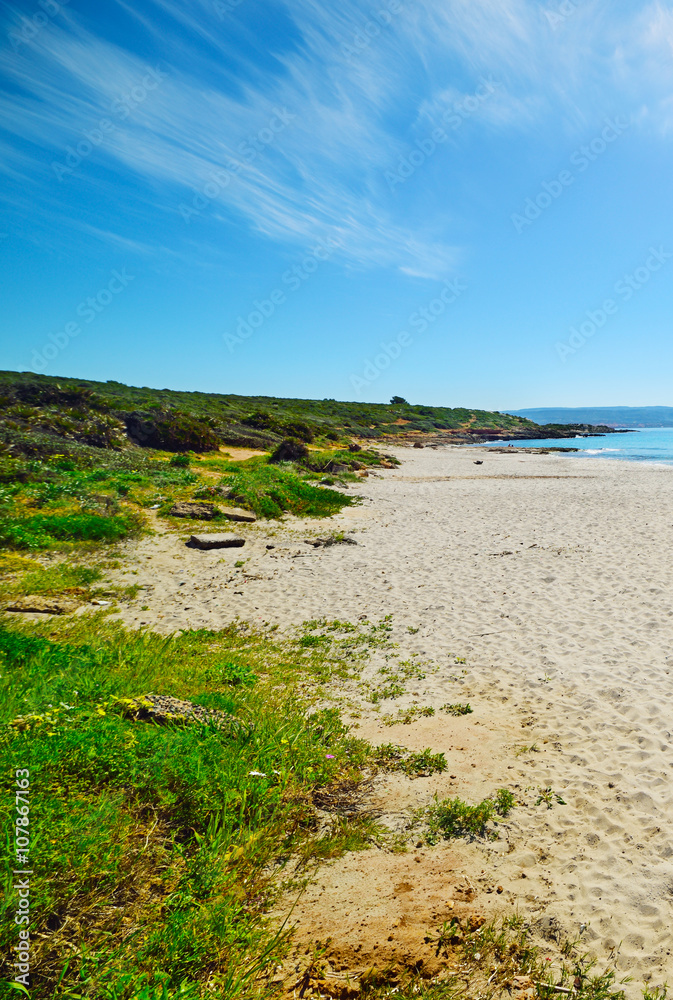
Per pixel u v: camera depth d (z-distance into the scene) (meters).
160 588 10.74
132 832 3.49
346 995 2.71
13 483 16.14
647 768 4.71
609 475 30.00
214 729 4.80
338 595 10.48
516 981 2.86
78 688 5.22
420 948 3.03
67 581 10.31
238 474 22.50
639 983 2.86
